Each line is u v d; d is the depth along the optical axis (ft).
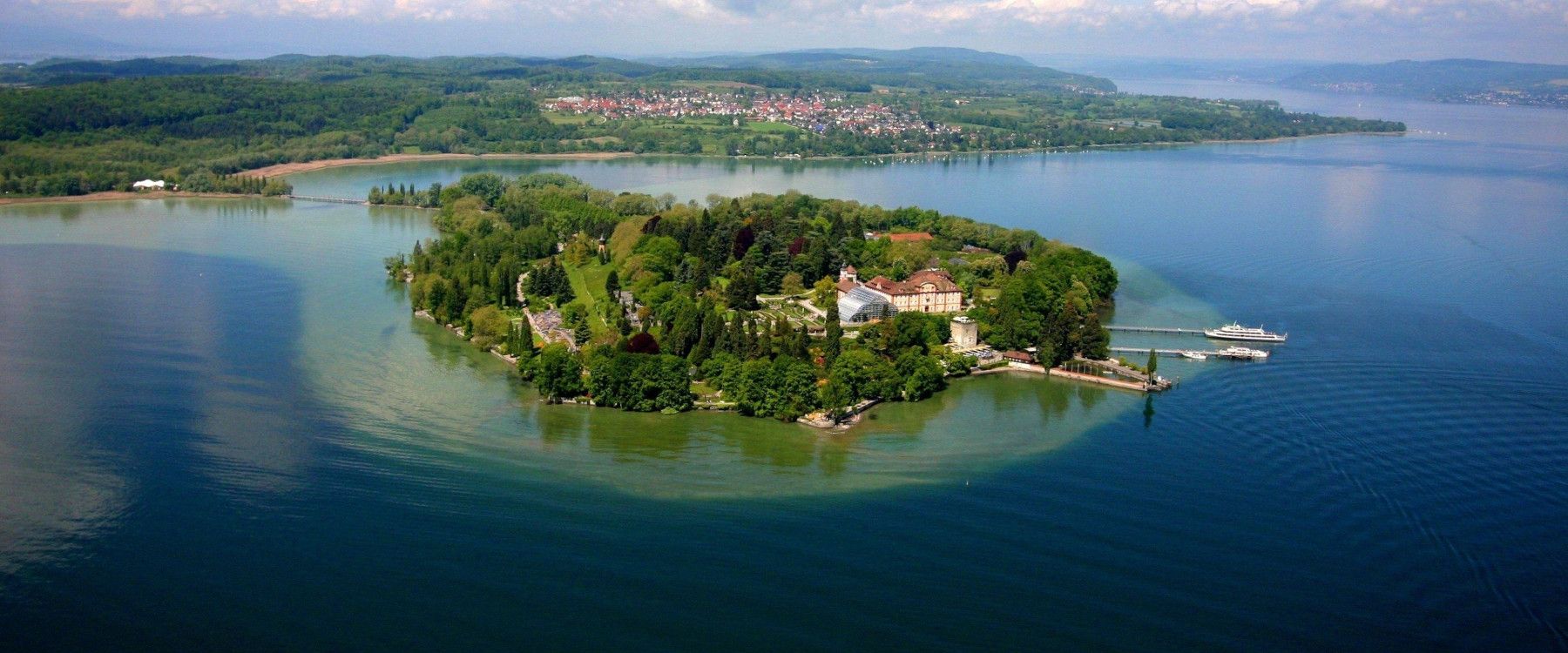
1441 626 607.37
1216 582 655.76
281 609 621.72
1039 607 632.38
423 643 592.60
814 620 619.26
